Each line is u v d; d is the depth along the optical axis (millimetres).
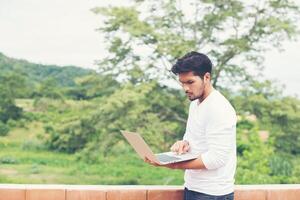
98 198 2965
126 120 14555
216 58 15344
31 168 19609
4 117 21578
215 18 15125
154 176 19375
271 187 3055
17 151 20797
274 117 14891
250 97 14867
